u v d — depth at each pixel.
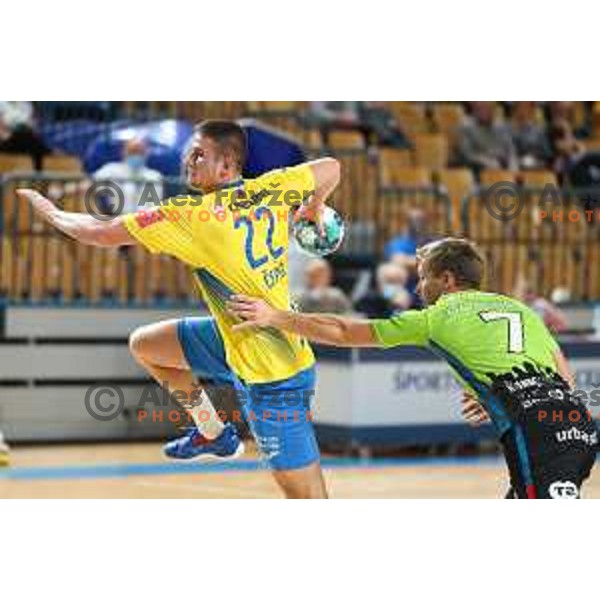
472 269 16.34
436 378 32.38
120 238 16.56
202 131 16.95
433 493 25.34
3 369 32.47
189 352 17.81
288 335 16.83
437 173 40.50
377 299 34.84
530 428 15.37
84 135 37.69
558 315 34.75
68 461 29.52
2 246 33.03
